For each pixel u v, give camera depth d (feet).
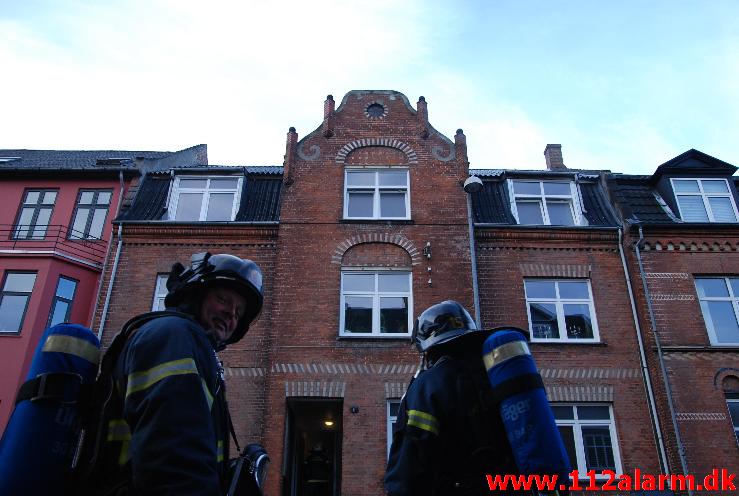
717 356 41.22
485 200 50.49
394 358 39.96
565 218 49.83
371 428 37.52
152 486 5.37
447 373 9.55
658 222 46.60
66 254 51.55
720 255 45.47
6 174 56.08
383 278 44.04
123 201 53.01
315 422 46.29
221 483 7.21
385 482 9.28
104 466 6.25
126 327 7.10
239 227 46.19
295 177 48.14
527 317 43.19
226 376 40.01
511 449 8.84
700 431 38.42
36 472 6.21
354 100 52.95
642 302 43.29
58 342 7.16
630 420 39.14
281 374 39.17
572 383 40.32
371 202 48.19
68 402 6.72
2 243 52.37
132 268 44.39
